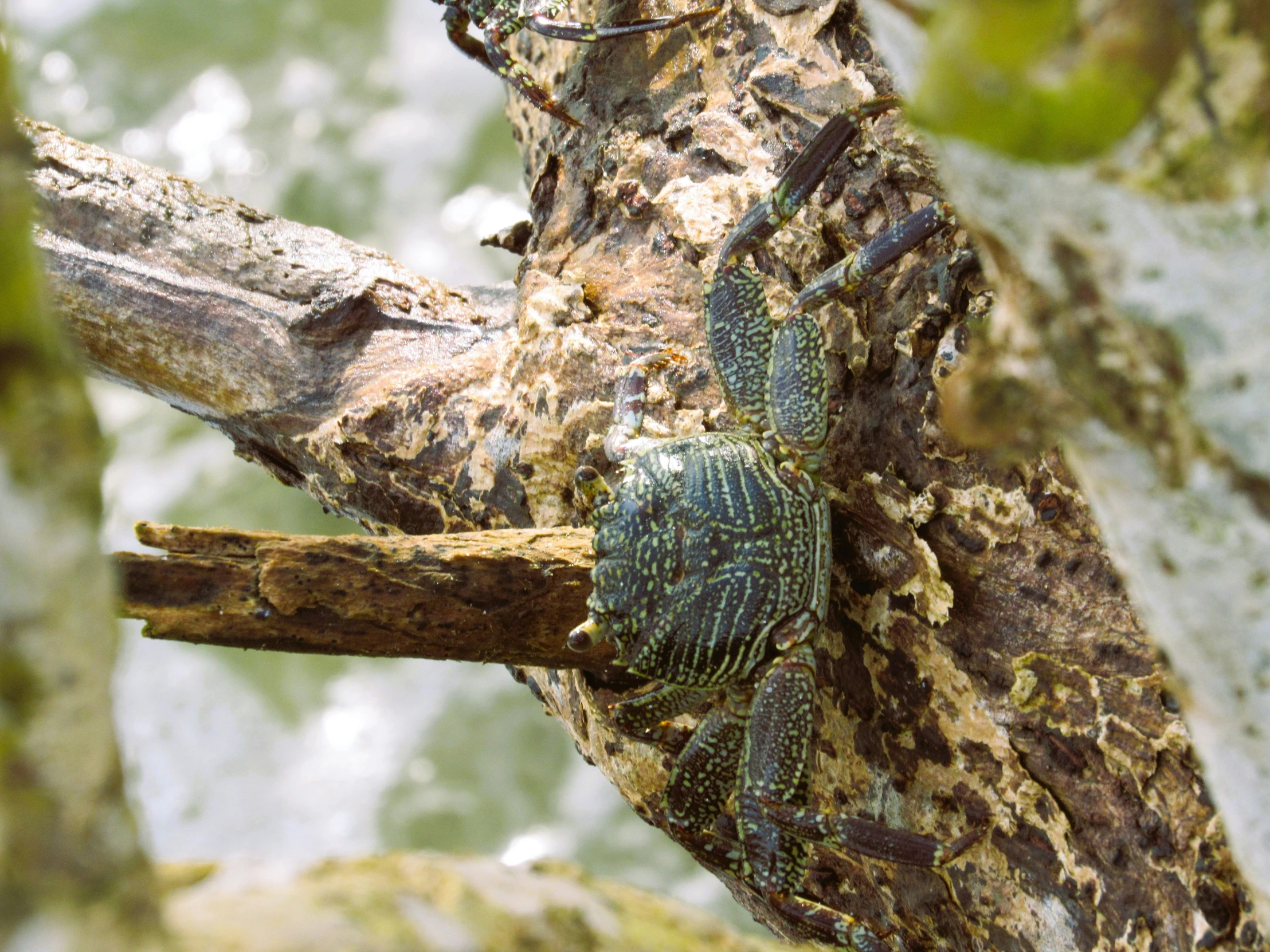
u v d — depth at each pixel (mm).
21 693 725
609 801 1568
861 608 947
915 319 942
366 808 1554
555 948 826
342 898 821
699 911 851
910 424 940
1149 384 803
